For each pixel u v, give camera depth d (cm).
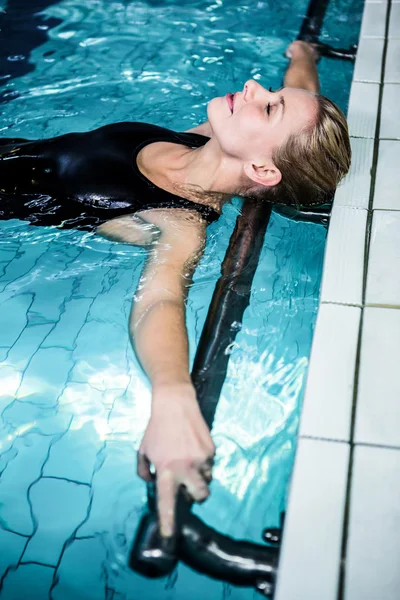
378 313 143
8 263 167
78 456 128
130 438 130
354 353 133
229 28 284
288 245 170
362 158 194
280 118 166
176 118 228
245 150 168
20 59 260
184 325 136
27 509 120
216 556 101
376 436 118
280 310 151
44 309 157
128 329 141
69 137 183
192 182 176
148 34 279
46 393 140
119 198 171
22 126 221
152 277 147
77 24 286
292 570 99
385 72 240
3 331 153
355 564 99
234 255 162
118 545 112
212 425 122
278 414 129
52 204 174
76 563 111
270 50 268
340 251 160
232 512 113
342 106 236
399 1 295
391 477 111
